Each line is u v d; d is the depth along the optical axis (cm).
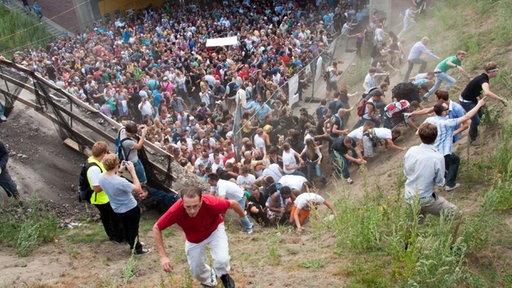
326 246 710
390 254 627
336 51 2002
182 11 3088
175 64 2145
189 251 539
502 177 768
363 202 796
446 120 774
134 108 1783
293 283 593
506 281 570
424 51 1344
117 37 2661
